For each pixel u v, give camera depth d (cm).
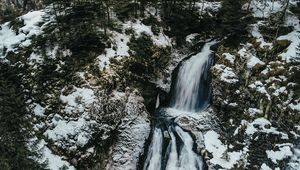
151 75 3177
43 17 3384
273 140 2636
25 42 3112
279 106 2775
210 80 3198
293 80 2866
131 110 2878
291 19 3475
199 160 2648
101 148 2644
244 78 3020
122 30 3300
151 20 3562
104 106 2733
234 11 3253
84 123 2617
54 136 2614
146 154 2755
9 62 2983
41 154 2527
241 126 2775
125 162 2647
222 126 2925
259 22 3488
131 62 3055
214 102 3012
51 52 2988
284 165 2500
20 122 2602
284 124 2723
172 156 2695
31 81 2845
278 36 3281
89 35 2973
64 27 3178
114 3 3403
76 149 2548
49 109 2731
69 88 2788
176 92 3278
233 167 2525
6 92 2653
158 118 3025
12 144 2427
